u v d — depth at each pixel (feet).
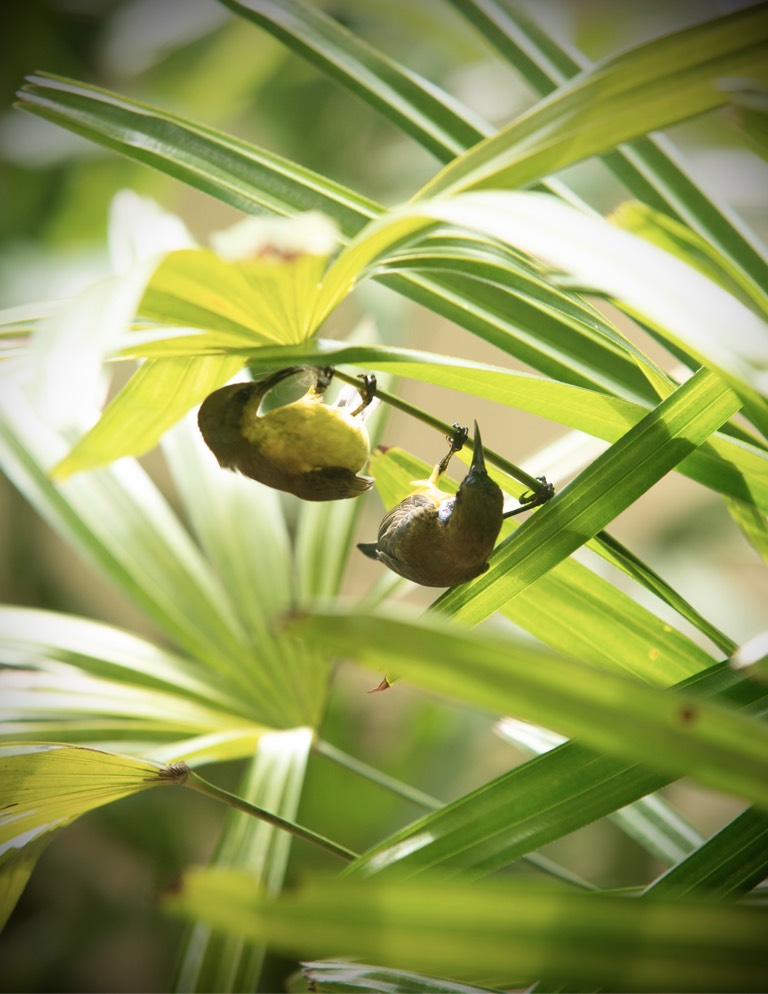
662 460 4.00
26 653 4.74
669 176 4.43
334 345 3.92
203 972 4.29
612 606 4.29
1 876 4.13
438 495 4.01
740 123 3.90
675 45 3.71
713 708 3.50
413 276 4.32
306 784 6.84
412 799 4.69
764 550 4.29
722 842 3.93
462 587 4.06
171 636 4.86
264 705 4.77
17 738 4.60
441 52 7.53
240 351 3.87
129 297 3.56
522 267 4.08
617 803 3.92
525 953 3.55
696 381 3.97
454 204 3.64
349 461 3.97
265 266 3.67
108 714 4.67
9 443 4.92
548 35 4.50
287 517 6.93
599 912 3.55
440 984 3.95
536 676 3.49
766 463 4.06
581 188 6.47
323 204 4.20
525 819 3.92
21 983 7.47
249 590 4.90
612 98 3.72
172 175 4.16
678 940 3.55
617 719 3.50
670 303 3.58
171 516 4.97
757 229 5.85
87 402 3.51
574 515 4.01
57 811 4.10
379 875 3.92
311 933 3.54
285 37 4.45
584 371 4.31
